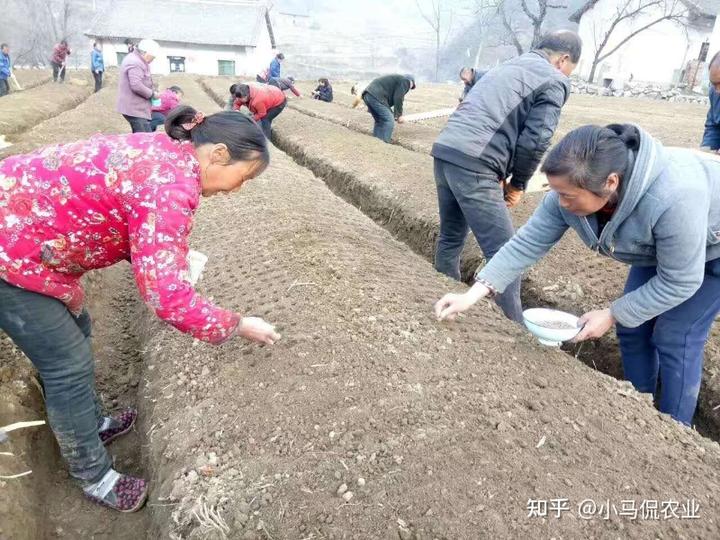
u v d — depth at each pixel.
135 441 2.78
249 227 4.68
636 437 2.36
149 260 1.71
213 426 2.38
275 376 2.64
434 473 2.07
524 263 2.64
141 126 7.71
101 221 1.75
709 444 2.39
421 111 14.41
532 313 2.95
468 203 3.51
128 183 1.69
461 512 1.92
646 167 2.03
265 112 8.54
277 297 3.36
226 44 40.72
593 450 2.25
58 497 2.43
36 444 2.54
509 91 3.29
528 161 3.40
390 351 2.82
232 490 2.06
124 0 43.09
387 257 4.27
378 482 2.04
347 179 7.47
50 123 10.38
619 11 27.62
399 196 6.34
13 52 42.00
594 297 4.06
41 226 1.74
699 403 3.26
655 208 2.07
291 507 1.97
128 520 2.34
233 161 1.81
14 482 2.20
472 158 3.38
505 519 1.90
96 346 3.50
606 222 2.31
